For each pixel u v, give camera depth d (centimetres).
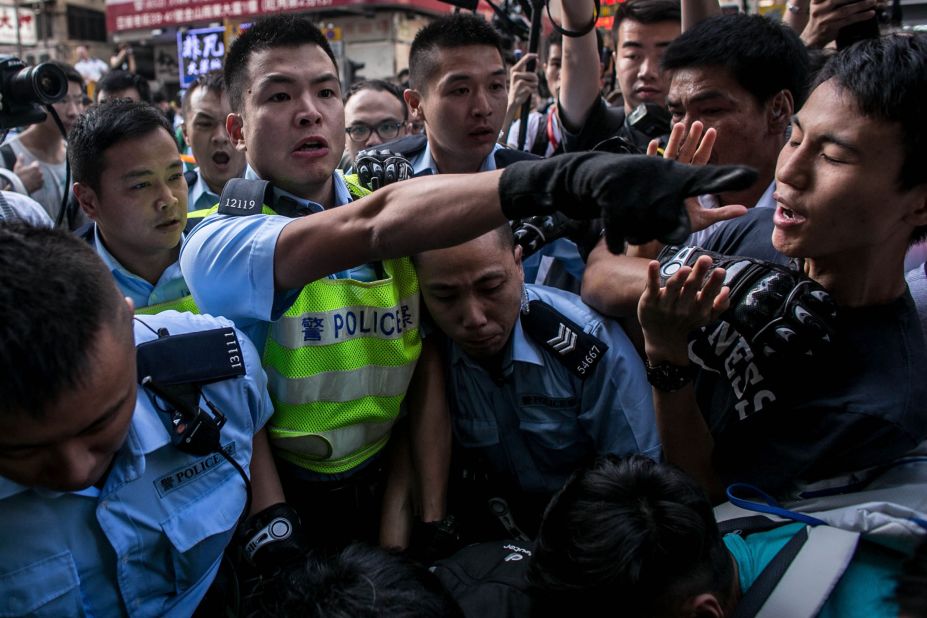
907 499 105
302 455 138
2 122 164
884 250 106
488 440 149
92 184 167
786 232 107
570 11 210
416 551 144
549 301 149
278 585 100
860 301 109
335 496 143
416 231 88
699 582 94
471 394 149
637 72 248
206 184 269
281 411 133
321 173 141
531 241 150
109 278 82
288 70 137
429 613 90
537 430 145
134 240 170
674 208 68
